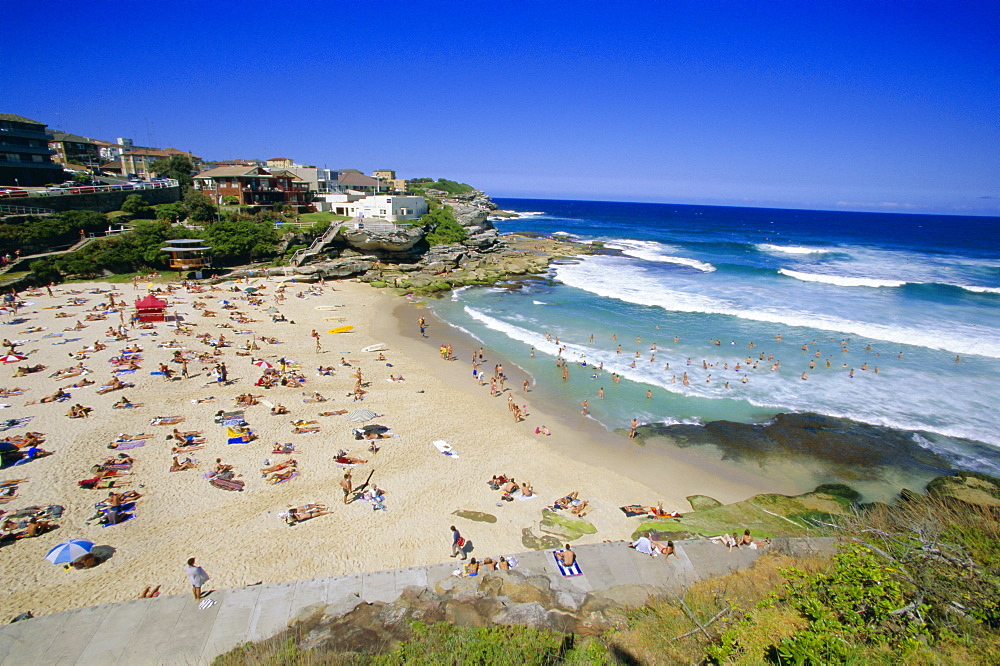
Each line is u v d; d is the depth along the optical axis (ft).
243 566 54.39
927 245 352.28
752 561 50.62
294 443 80.33
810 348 128.98
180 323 138.31
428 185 606.96
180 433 80.64
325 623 40.22
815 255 292.81
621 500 71.00
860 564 35.81
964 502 55.11
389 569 54.60
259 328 140.77
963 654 28.96
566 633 37.88
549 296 191.11
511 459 80.53
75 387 94.89
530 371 117.50
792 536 57.52
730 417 95.81
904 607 31.30
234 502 65.10
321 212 296.71
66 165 295.07
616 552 52.95
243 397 93.15
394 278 212.23
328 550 57.57
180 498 65.16
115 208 224.12
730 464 81.05
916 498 63.00
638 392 106.32
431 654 34.76
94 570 52.85
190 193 244.42
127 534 58.29
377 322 155.12
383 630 38.24
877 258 275.80
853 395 103.60
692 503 71.15
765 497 70.69
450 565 50.85
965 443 85.81
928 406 98.43
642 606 42.88
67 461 71.31
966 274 219.41
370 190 405.18
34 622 41.81
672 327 148.66
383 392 102.94
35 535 56.95
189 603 44.45
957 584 32.27
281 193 285.43
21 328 128.06
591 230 487.20
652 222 627.46
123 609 43.52
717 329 146.10
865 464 80.53
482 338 141.28
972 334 135.85
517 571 48.67
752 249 322.34
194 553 55.98
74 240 192.34
